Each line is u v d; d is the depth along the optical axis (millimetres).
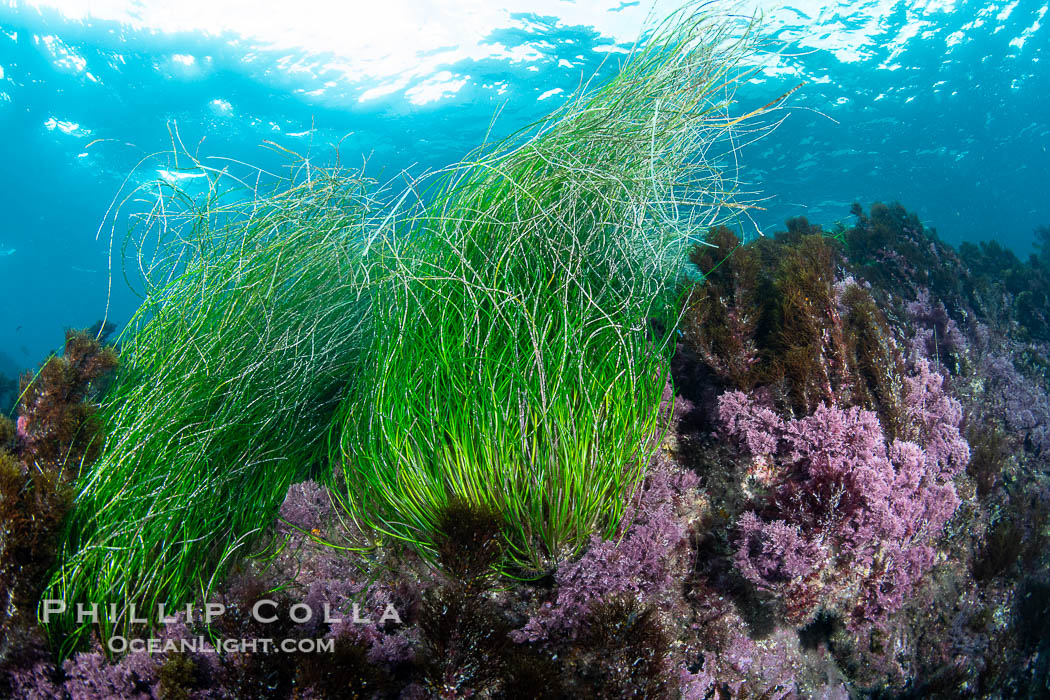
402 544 2326
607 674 1803
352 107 19953
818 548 2184
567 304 2709
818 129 20688
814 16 15742
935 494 2787
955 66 19234
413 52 17688
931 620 2906
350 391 3027
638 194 3004
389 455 2420
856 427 2469
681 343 3203
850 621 2504
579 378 2445
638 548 2127
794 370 2855
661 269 3338
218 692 1802
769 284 3531
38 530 2199
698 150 3369
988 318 5543
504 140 3090
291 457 2879
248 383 2791
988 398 4461
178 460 2516
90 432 2629
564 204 2988
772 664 2289
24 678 2027
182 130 21453
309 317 3191
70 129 22766
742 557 2225
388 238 3111
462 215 3025
